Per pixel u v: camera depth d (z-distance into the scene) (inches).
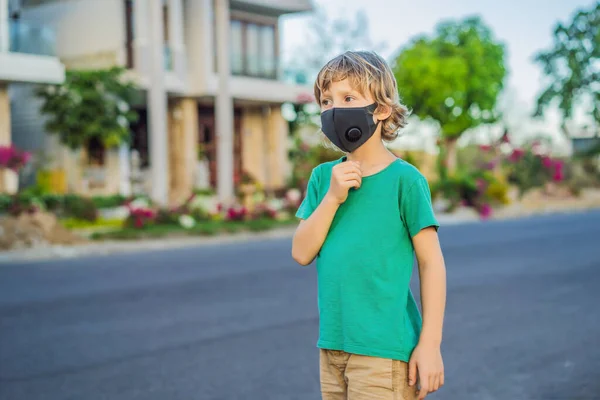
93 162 951.6
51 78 816.9
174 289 404.8
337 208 95.7
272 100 1111.0
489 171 1205.7
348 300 93.3
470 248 625.9
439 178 1144.8
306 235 96.0
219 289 404.2
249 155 1176.8
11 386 220.1
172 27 994.7
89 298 376.2
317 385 220.2
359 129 92.6
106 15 979.3
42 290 404.5
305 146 1012.5
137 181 1005.8
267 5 1107.9
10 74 780.6
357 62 93.6
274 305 353.4
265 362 246.2
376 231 93.2
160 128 940.0
